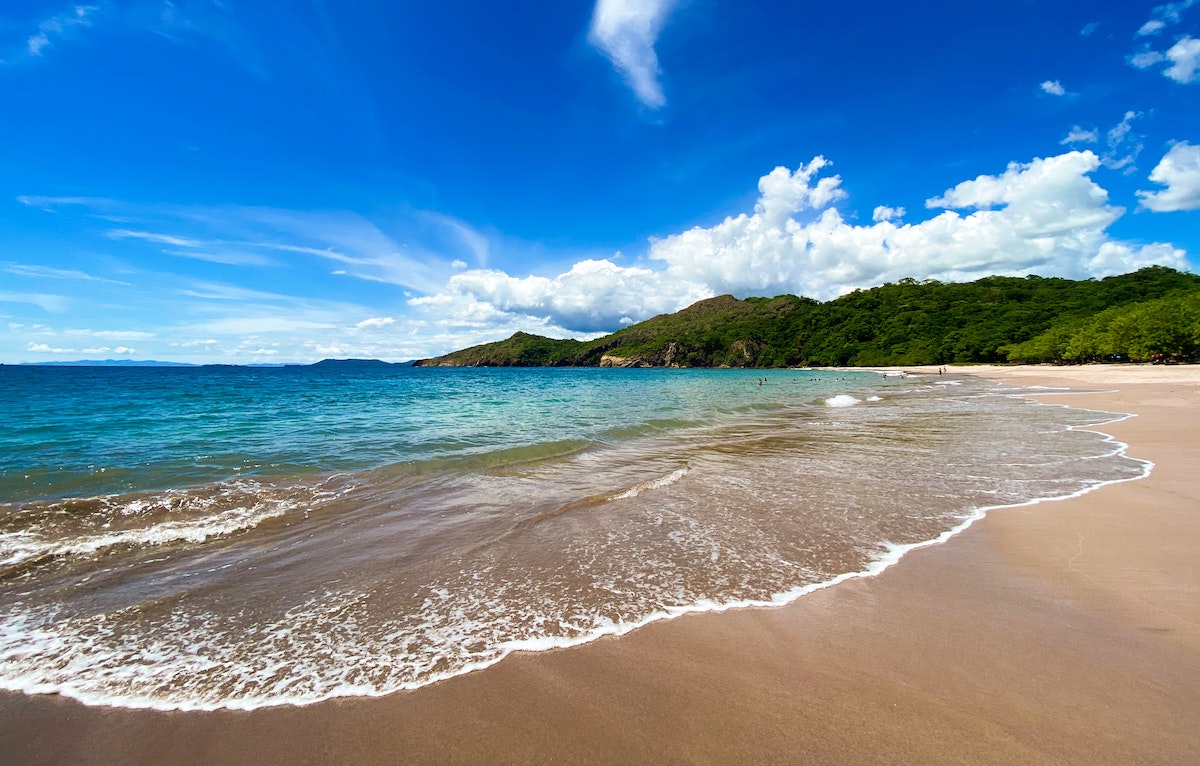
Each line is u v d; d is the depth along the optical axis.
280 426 15.18
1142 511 6.13
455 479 8.42
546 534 5.69
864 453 10.53
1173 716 2.61
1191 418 14.77
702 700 2.85
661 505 6.78
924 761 2.36
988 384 42.50
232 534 5.73
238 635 3.59
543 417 18.20
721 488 7.65
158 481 7.96
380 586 4.38
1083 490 7.14
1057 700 2.76
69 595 4.22
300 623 3.76
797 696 2.87
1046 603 3.91
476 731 2.63
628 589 4.29
